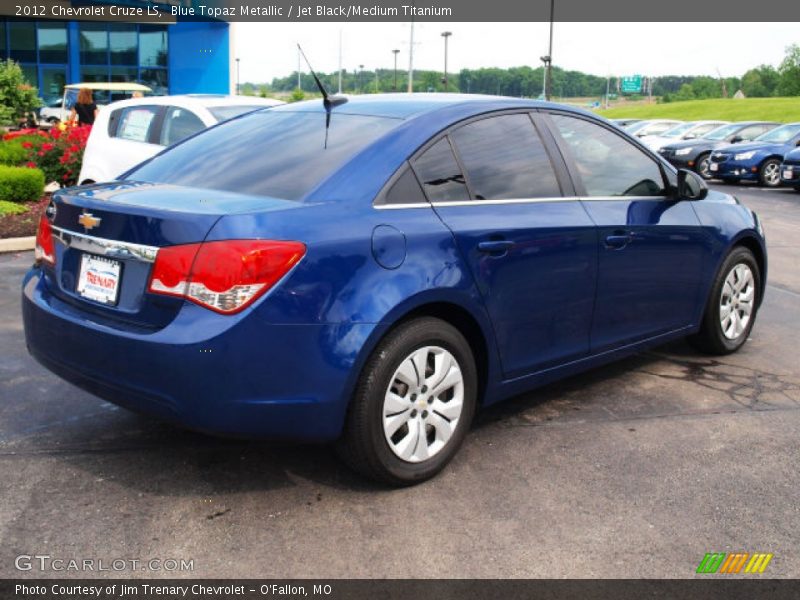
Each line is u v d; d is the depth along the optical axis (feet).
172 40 107.45
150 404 9.87
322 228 10.00
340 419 10.16
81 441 12.47
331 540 9.79
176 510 10.41
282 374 9.66
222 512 10.40
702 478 11.67
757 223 17.90
